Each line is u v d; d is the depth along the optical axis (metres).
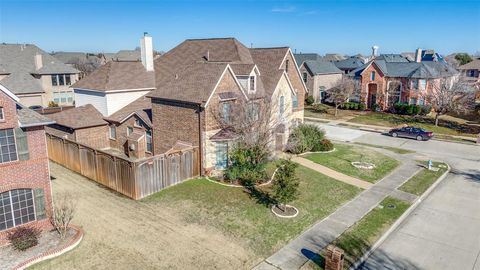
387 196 24.03
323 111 60.28
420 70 55.91
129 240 17.36
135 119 31.62
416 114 55.31
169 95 27.41
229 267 15.43
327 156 32.81
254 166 25.33
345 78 59.97
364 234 18.62
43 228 17.98
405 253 17.36
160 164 23.33
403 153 35.81
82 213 20.11
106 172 24.05
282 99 33.22
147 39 37.84
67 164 28.05
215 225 19.03
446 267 16.30
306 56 86.19
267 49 37.16
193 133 26.41
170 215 20.09
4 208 16.78
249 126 25.41
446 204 23.45
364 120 53.28
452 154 35.94
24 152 16.97
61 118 34.00
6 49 59.97
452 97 47.50
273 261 15.96
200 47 38.03
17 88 50.69
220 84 26.22
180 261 15.75
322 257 16.33
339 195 23.88
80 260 15.70
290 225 19.31
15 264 15.24
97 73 37.03
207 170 26.19
